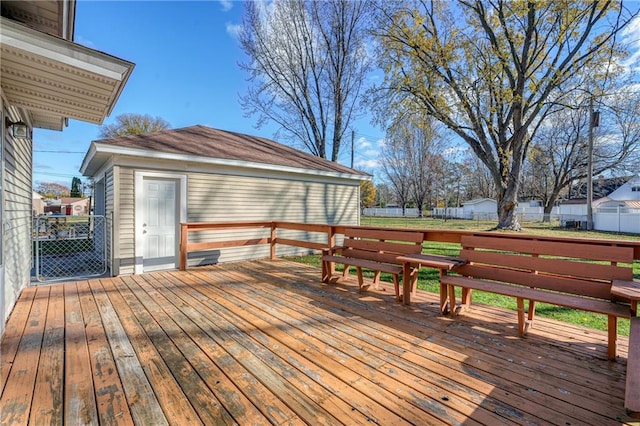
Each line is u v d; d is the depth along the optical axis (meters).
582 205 28.30
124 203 5.81
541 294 2.88
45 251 8.77
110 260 6.02
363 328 3.18
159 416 1.81
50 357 2.54
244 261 7.24
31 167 5.97
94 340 2.88
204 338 2.93
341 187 9.88
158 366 2.40
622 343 2.88
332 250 5.07
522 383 2.17
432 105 13.96
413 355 2.59
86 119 4.34
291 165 8.20
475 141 14.82
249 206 7.60
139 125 31.00
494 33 12.90
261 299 4.18
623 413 1.85
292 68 17.06
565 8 11.10
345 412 1.85
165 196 6.39
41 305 3.92
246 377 2.24
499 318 3.50
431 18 13.45
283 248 8.39
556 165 25.77
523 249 3.27
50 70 2.79
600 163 22.77
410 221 27.38
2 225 2.92
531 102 13.55
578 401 1.97
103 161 6.48
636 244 2.69
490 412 1.85
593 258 2.85
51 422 1.76
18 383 2.15
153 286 4.89
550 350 2.70
